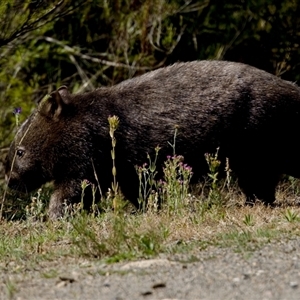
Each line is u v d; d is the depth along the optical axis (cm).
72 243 1313
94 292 983
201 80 1714
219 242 1227
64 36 2545
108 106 1755
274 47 2442
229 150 1709
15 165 1803
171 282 1000
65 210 1647
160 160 1731
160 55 2494
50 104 1778
